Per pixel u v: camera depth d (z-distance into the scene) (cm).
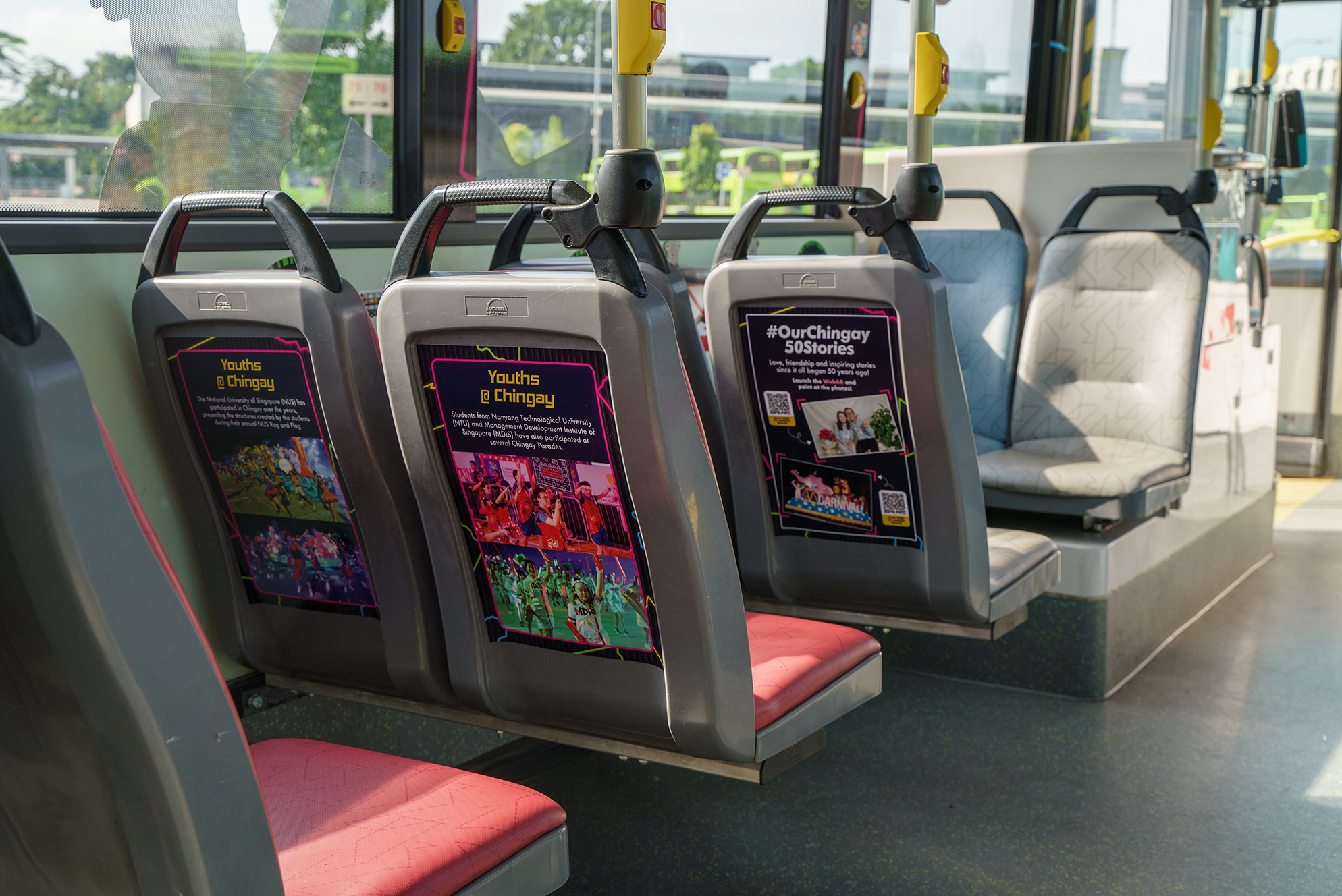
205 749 85
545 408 152
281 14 245
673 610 153
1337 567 470
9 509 74
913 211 204
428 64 272
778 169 429
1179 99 494
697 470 148
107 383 206
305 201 260
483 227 287
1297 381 660
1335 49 618
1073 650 331
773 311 221
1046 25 500
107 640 77
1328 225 636
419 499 170
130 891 92
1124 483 323
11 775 92
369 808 141
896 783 273
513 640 173
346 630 197
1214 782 273
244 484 196
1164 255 365
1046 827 250
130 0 218
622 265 140
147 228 212
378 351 175
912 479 221
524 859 135
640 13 138
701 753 163
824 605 250
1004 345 395
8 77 202
